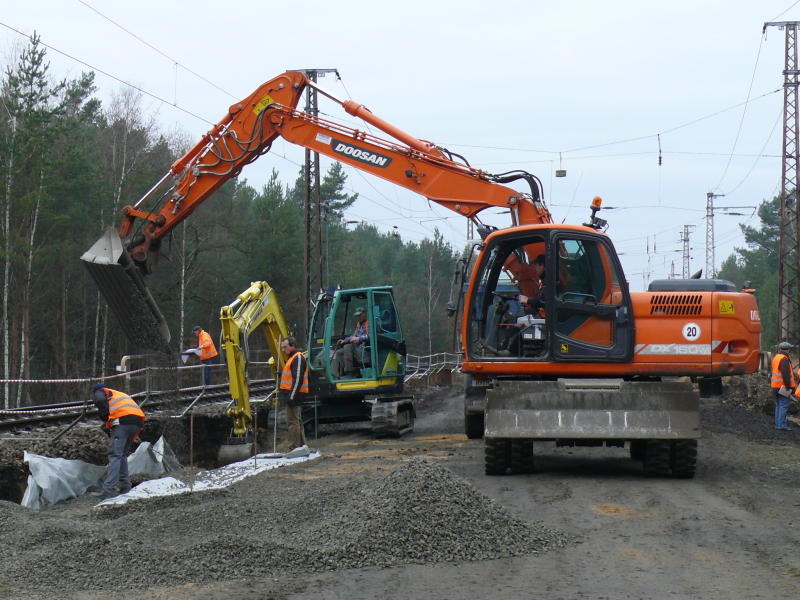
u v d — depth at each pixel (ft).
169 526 27.86
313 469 40.86
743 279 345.72
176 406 55.98
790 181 126.93
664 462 36.22
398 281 287.89
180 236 149.28
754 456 43.24
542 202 50.42
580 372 37.50
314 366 57.21
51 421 53.06
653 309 37.11
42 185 116.78
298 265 165.78
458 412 73.97
